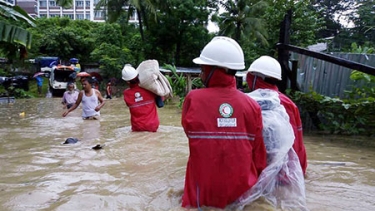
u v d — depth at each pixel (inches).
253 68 111.1
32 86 965.8
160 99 218.7
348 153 161.2
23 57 403.5
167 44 1081.4
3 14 304.3
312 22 856.3
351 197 97.6
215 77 88.8
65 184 107.0
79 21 1364.4
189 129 87.3
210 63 87.7
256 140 90.8
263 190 90.7
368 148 173.3
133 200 93.5
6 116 329.4
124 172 120.9
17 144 175.5
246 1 992.9
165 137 190.2
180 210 84.4
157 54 1101.7
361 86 229.0
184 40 1045.8
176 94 496.1
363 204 92.3
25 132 217.2
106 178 113.6
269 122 97.6
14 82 813.2
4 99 611.5
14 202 90.8
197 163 86.3
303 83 246.7
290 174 96.1
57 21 1318.9
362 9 1058.7
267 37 935.7
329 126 225.0
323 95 238.5
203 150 85.7
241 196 87.3
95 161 136.2
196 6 1019.3
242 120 87.4
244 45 1041.5
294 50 219.1
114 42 1120.8
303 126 237.9
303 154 115.6
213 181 85.4
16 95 739.4
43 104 515.5
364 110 206.7
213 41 91.5
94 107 285.3
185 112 89.4
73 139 181.3
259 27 925.2
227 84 89.5
